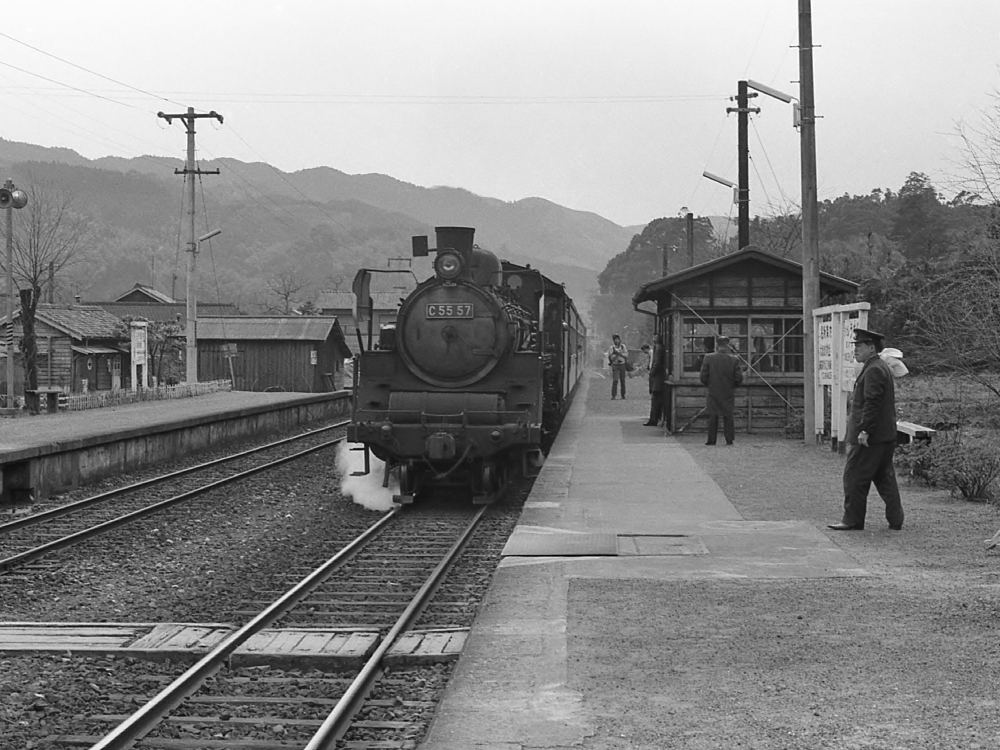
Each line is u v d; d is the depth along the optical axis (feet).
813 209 66.54
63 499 54.75
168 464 72.18
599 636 24.86
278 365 187.93
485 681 21.77
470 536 41.93
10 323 105.29
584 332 182.09
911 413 70.95
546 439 64.39
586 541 36.29
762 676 21.75
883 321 96.73
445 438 48.03
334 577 34.47
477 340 51.11
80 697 22.41
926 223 214.28
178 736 20.07
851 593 28.68
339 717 20.07
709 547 35.40
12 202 104.88
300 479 62.28
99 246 581.53
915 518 40.42
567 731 18.86
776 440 70.74
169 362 179.22
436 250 54.65
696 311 73.56
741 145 100.53
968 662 22.35
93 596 32.99
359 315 52.16
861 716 19.31
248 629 26.71
